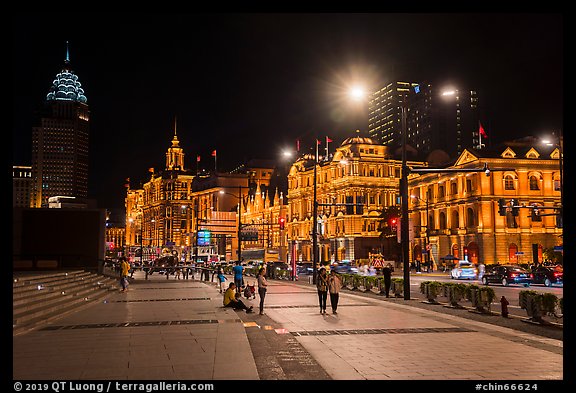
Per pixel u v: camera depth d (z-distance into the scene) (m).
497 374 10.81
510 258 76.31
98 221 51.31
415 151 110.50
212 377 10.36
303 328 17.48
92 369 11.09
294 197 122.00
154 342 14.52
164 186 199.38
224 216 86.19
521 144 83.00
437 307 24.30
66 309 22.88
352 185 101.44
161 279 60.78
